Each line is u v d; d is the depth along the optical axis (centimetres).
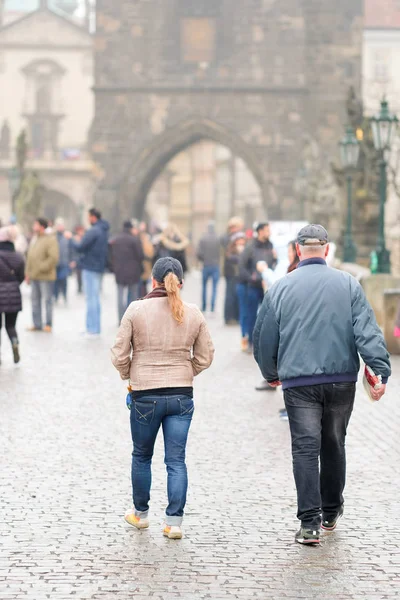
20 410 3850
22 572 2058
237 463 3025
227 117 19425
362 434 3459
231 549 2228
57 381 4584
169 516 2305
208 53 19425
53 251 6706
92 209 6494
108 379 4659
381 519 2464
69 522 2411
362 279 7131
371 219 10044
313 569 2102
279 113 19438
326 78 19588
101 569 2086
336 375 2302
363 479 2845
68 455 3108
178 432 2339
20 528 2358
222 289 12212
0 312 5003
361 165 10056
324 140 19575
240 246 7394
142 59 19412
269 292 2353
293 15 19412
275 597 1939
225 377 4831
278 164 19462
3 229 4994
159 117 19425
